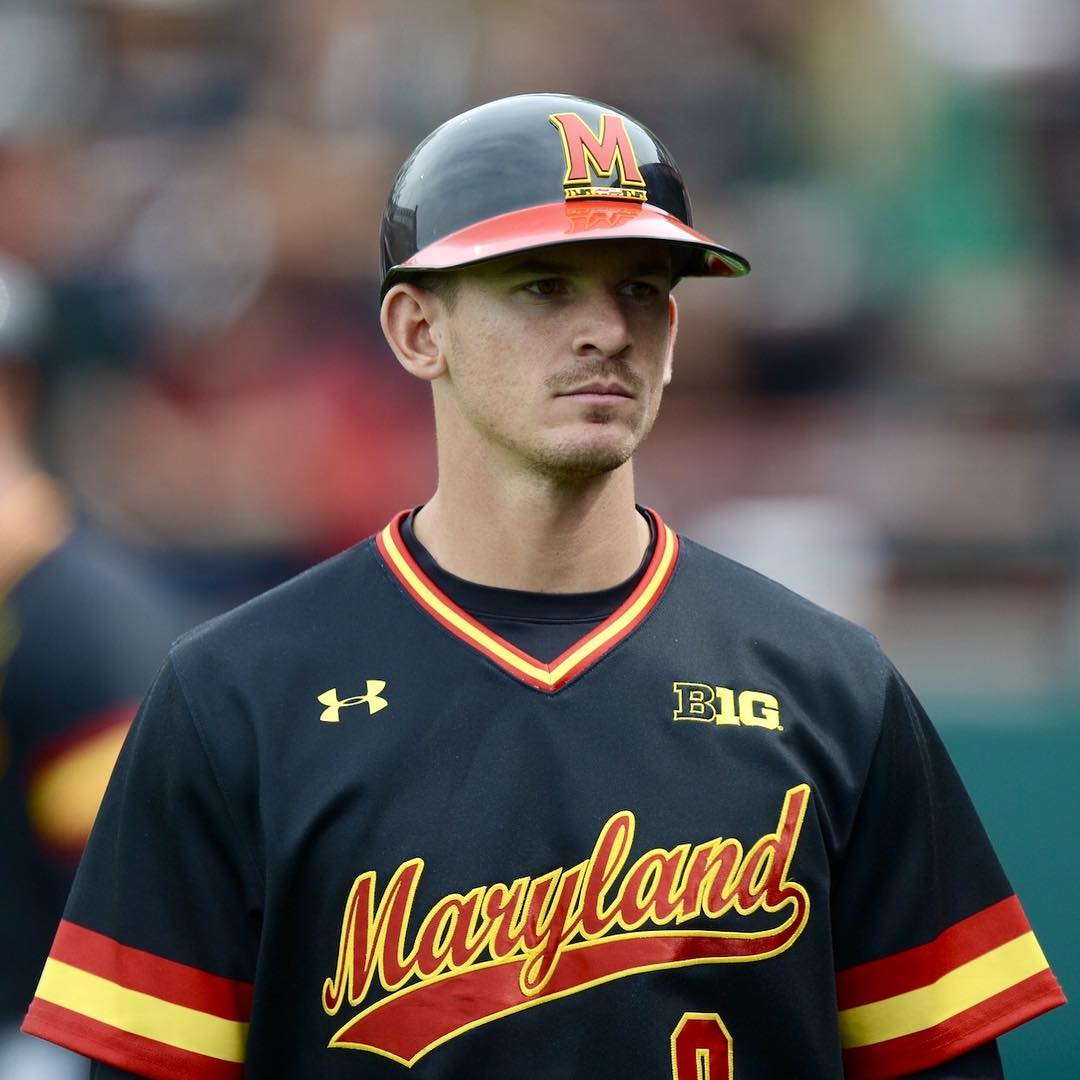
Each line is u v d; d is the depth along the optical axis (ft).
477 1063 29.48
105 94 115.75
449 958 29.76
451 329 30.91
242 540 97.71
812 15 113.60
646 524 33.71
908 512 97.04
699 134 111.34
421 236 31.19
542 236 29.37
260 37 116.98
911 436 100.27
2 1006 45.91
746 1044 30.27
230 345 102.99
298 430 100.53
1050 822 68.13
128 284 104.37
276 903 30.22
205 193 107.65
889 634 90.99
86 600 47.21
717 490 99.35
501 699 30.86
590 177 30.66
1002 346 103.14
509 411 30.25
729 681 31.55
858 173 110.73
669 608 32.19
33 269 106.22
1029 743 68.64
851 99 112.06
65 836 46.11
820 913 30.91
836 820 31.55
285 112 113.39
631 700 31.07
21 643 46.62
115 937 31.45
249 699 31.17
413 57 112.57
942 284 106.32
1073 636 88.69
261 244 105.81
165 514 97.86
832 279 105.60
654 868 30.07
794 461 99.81
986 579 93.76
